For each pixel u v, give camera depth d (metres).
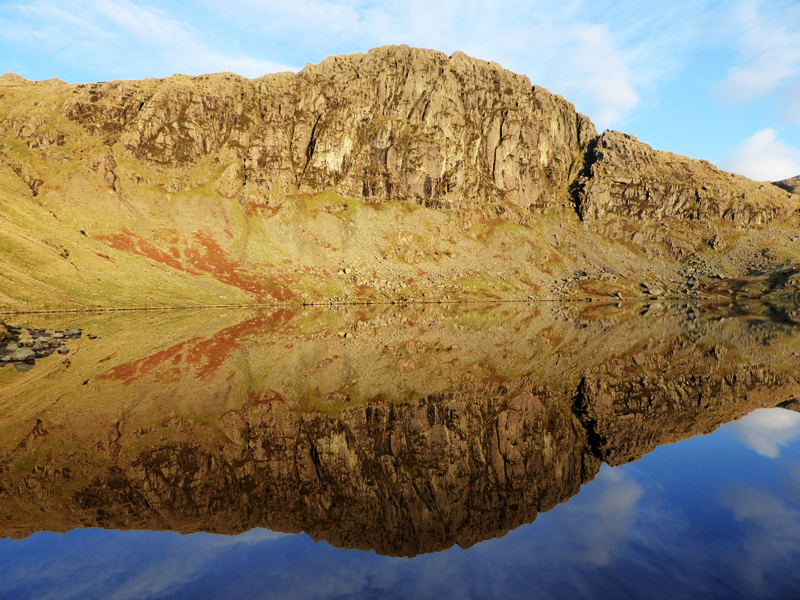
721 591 10.83
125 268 106.06
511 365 44.06
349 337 61.44
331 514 16.80
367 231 167.75
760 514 14.90
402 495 18.53
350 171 183.00
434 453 23.23
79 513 16.22
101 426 24.84
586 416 29.05
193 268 120.81
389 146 190.75
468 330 71.12
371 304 129.25
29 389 31.73
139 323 69.69
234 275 124.56
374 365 43.34
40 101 143.50
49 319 70.31
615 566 12.27
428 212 187.00
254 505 17.42
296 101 183.50
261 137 170.00
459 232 185.50
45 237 100.81
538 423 27.73
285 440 24.14
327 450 23.17
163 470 19.97
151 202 138.00
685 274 188.12
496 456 22.92
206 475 19.78
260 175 164.25
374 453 23.11
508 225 198.38
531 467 21.31
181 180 150.38
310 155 178.50
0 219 98.69
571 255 192.00
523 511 16.55
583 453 22.75
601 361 45.88
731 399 32.50
